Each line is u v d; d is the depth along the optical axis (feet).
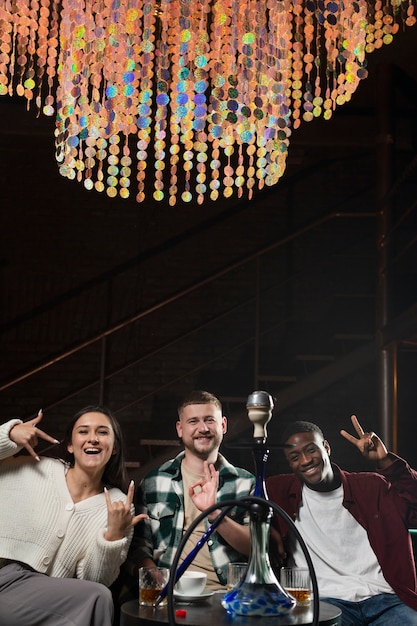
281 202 21.58
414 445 20.15
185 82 12.33
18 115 20.49
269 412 7.77
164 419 20.57
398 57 18.43
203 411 10.54
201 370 20.86
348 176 21.74
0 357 20.65
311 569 5.91
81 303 20.94
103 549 9.31
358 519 10.41
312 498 10.55
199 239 21.35
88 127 13.10
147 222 21.36
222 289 21.22
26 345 20.72
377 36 12.84
